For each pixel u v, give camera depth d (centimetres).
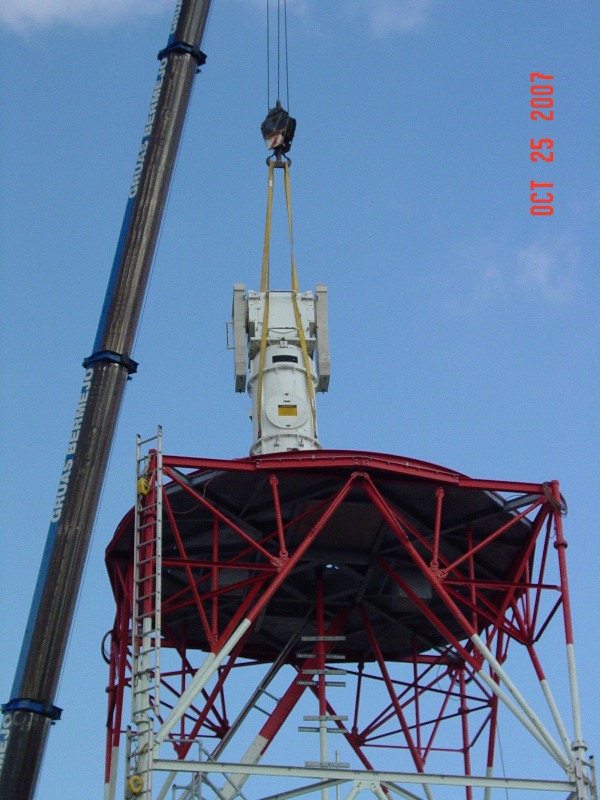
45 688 5206
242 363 5591
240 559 5216
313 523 4975
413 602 5138
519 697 4491
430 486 4828
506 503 4972
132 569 4925
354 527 5009
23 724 5103
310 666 5041
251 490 4828
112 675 4997
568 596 4675
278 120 6247
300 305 5684
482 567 5259
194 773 4194
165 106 6694
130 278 6203
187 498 4816
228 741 4919
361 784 4216
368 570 5153
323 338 5647
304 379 5494
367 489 4700
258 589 4578
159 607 4347
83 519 5588
